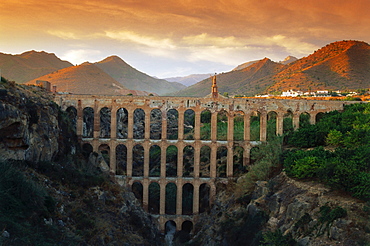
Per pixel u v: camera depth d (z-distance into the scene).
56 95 78.88
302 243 44.00
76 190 64.31
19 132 55.53
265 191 62.78
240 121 121.00
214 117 79.25
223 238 62.75
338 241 40.66
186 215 79.25
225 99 79.75
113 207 67.31
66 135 76.00
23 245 39.12
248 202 67.94
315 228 44.56
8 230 39.75
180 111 78.75
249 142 81.00
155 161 109.25
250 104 80.62
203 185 93.44
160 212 78.69
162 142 78.75
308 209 49.31
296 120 82.88
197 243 69.88
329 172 51.69
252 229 57.53
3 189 44.88
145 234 68.06
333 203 46.66
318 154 61.38
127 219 67.88
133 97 78.56
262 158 74.25
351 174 48.50
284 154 69.69
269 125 89.25
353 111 81.19
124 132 119.88
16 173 49.16
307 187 54.25
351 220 41.75
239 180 76.12
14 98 57.59
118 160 102.56
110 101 78.81
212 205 79.12
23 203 46.09
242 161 88.50
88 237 52.34
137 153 115.06
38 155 63.09
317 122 84.38
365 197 44.72
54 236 45.47
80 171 71.69
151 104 78.44
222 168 90.00
